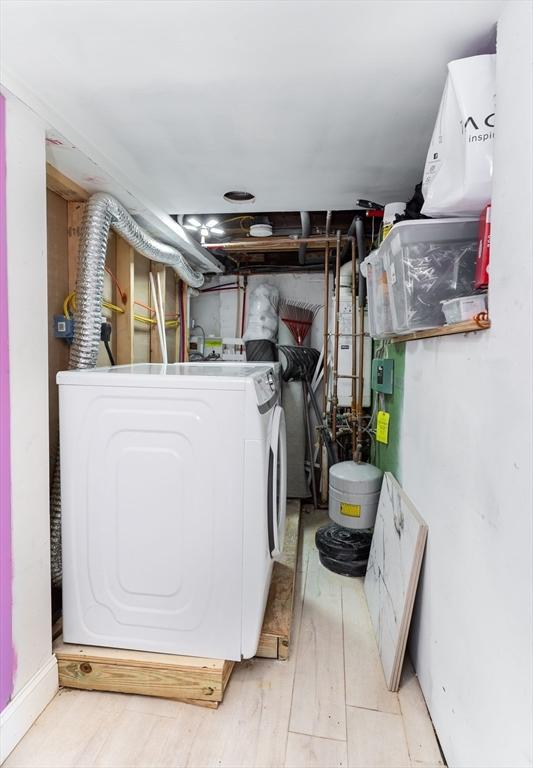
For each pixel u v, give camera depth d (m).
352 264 3.21
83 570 1.62
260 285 3.75
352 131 1.64
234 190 2.25
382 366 2.47
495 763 0.97
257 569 1.53
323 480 3.50
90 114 1.51
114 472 1.58
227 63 1.23
